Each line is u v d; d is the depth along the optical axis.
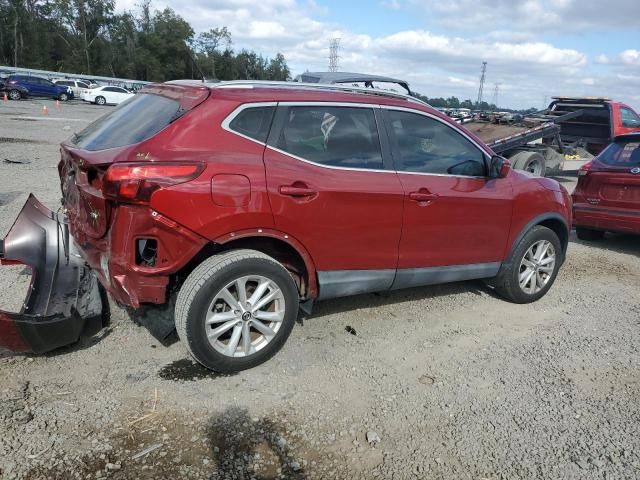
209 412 3.19
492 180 4.71
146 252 3.28
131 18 84.38
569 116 13.31
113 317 4.27
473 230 4.57
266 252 3.78
